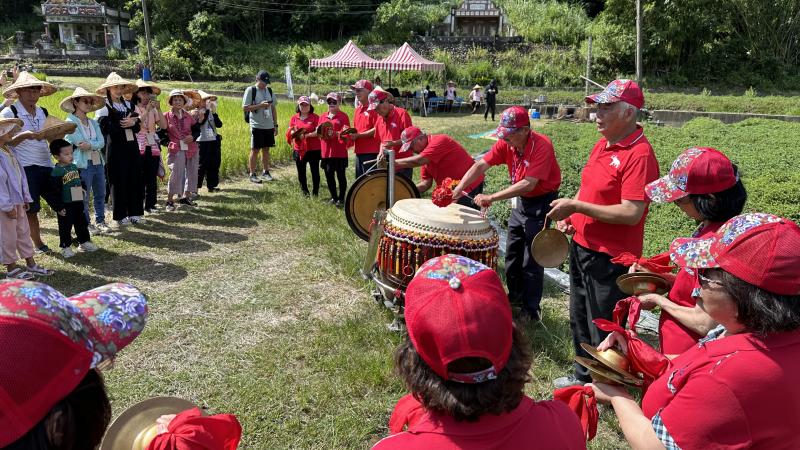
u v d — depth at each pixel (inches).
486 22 1831.9
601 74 1572.3
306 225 315.9
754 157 462.0
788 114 1008.2
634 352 88.6
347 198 219.5
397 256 174.7
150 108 321.1
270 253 271.6
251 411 150.7
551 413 67.6
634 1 1517.0
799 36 1583.4
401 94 1149.7
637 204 140.7
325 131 344.8
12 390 45.9
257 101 411.2
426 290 63.5
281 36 2122.3
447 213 178.4
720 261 69.7
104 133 295.1
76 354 50.1
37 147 251.3
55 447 50.0
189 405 76.6
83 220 260.2
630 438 79.7
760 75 1542.8
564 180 406.3
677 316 107.5
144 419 72.4
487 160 203.5
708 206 100.9
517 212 213.5
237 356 177.9
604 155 149.6
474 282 63.6
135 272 242.1
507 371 63.0
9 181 219.6
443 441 61.4
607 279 152.7
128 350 178.4
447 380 61.8
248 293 225.5
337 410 153.3
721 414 67.1
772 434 66.3
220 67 1721.2
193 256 263.9
